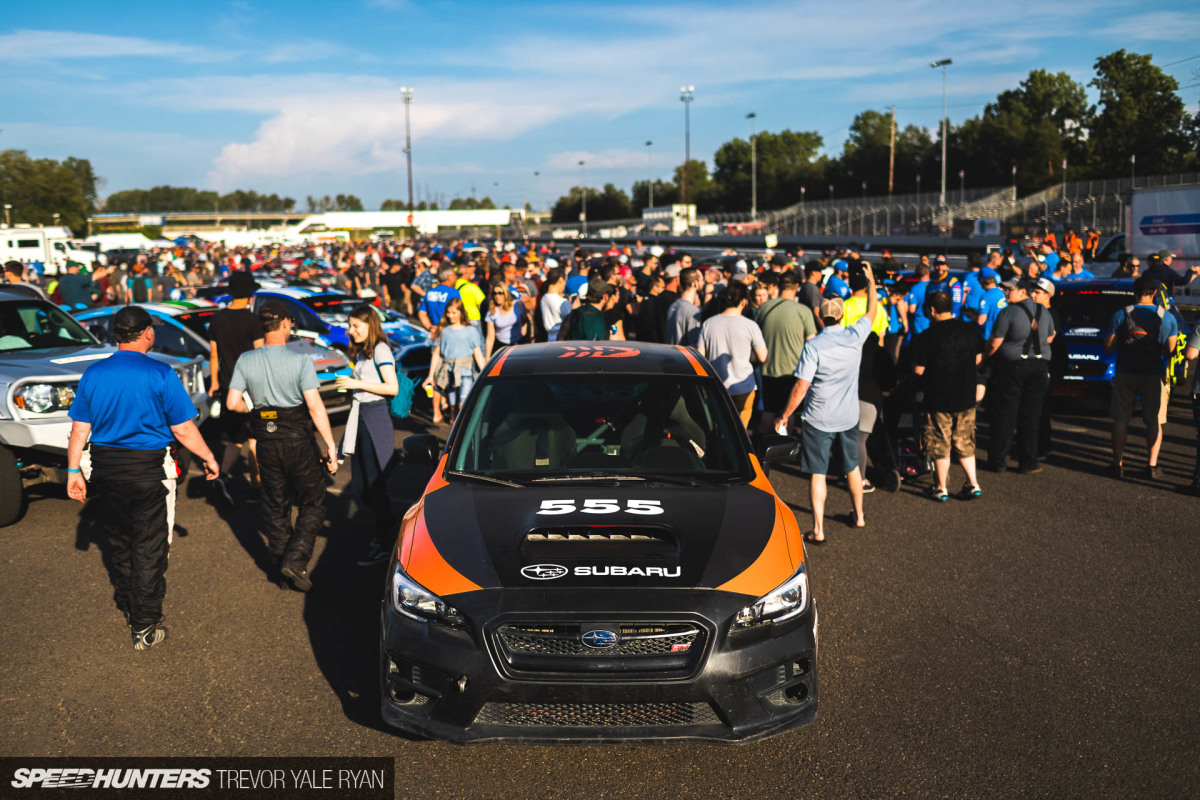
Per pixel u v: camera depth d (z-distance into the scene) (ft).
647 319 33.37
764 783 10.97
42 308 25.27
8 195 394.93
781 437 14.89
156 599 14.79
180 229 630.74
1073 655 14.42
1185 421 33.35
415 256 67.77
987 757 11.48
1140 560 18.88
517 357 15.92
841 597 16.96
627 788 10.89
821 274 32.78
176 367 23.75
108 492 14.49
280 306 16.49
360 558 19.40
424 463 14.19
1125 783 10.90
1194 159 250.57
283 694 13.28
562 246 248.73
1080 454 28.37
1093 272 61.62
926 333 23.07
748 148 487.20
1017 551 19.51
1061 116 346.54
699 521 11.88
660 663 10.36
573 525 11.69
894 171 329.93
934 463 24.06
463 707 10.40
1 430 20.44
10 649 14.80
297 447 16.69
